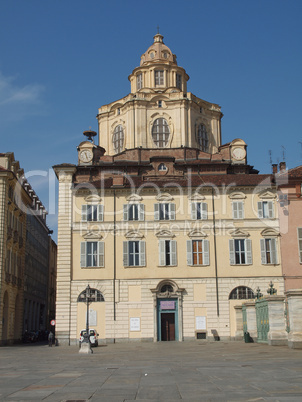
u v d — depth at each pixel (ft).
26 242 249.75
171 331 182.29
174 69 273.54
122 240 188.55
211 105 270.05
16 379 63.72
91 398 47.83
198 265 185.68
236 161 239.91
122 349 141.28
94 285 184.55
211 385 54.60
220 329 181.06
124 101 260.01
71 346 175.63
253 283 184.96
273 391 49.37
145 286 184.24
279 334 131.13
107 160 241.35
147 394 49.57
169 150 244.22
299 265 186.70
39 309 302.66
